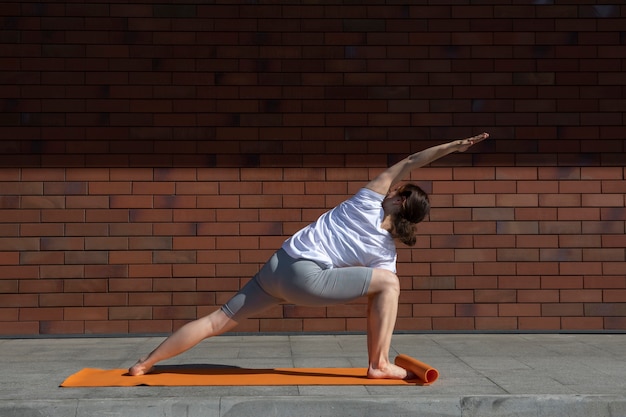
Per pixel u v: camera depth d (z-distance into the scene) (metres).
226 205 8.34
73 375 5.75
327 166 8.37
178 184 8.33
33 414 4.80
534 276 8.41
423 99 8.41
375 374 5.59
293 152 8.36
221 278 8.30
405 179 8.42
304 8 8.42
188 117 8.34
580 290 8.41
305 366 6.32
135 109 8.33
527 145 8.43
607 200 8.44
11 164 8.27
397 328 8.34
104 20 8.34
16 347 7.57
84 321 8.24
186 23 8.37
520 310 8.38
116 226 8.28
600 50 8.45
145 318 8.27
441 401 4.93
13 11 8.30
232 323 5.75
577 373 6.01
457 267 8.38
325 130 8.38
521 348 7.41
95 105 8.31
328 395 5.06
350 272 5.52
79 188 8.29
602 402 4.98
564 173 8.44
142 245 8.29
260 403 4.87
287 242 5.63
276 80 8.38
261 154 8.36
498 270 8.40
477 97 8.44
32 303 8.23
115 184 8.30
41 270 8.24
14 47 8.30
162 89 8.34
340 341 7.89
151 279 8.28
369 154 8.38
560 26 8.45
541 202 8.43
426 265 8.38
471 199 8.41
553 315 8.39
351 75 8.41
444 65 8.43
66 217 8.27
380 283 5.54
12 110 8.28
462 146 5.56
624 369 6.21
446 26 8.43
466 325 8.36
